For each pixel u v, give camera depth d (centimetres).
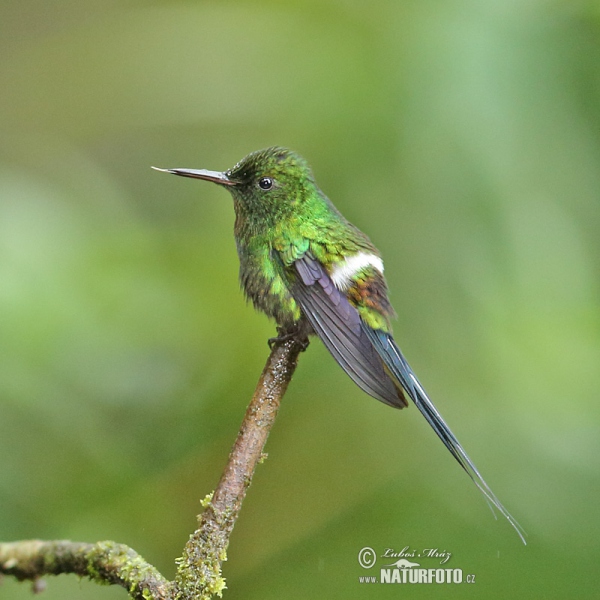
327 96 1009
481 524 1015
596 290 991
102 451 971
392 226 1011
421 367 1016
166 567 992
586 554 982
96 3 1466
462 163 972
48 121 1285
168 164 1311
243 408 1025
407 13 1008
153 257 1038
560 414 980
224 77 1070
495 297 993
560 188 986
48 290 939
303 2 1063
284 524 1057
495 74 974
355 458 1063
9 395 910
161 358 988
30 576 525
